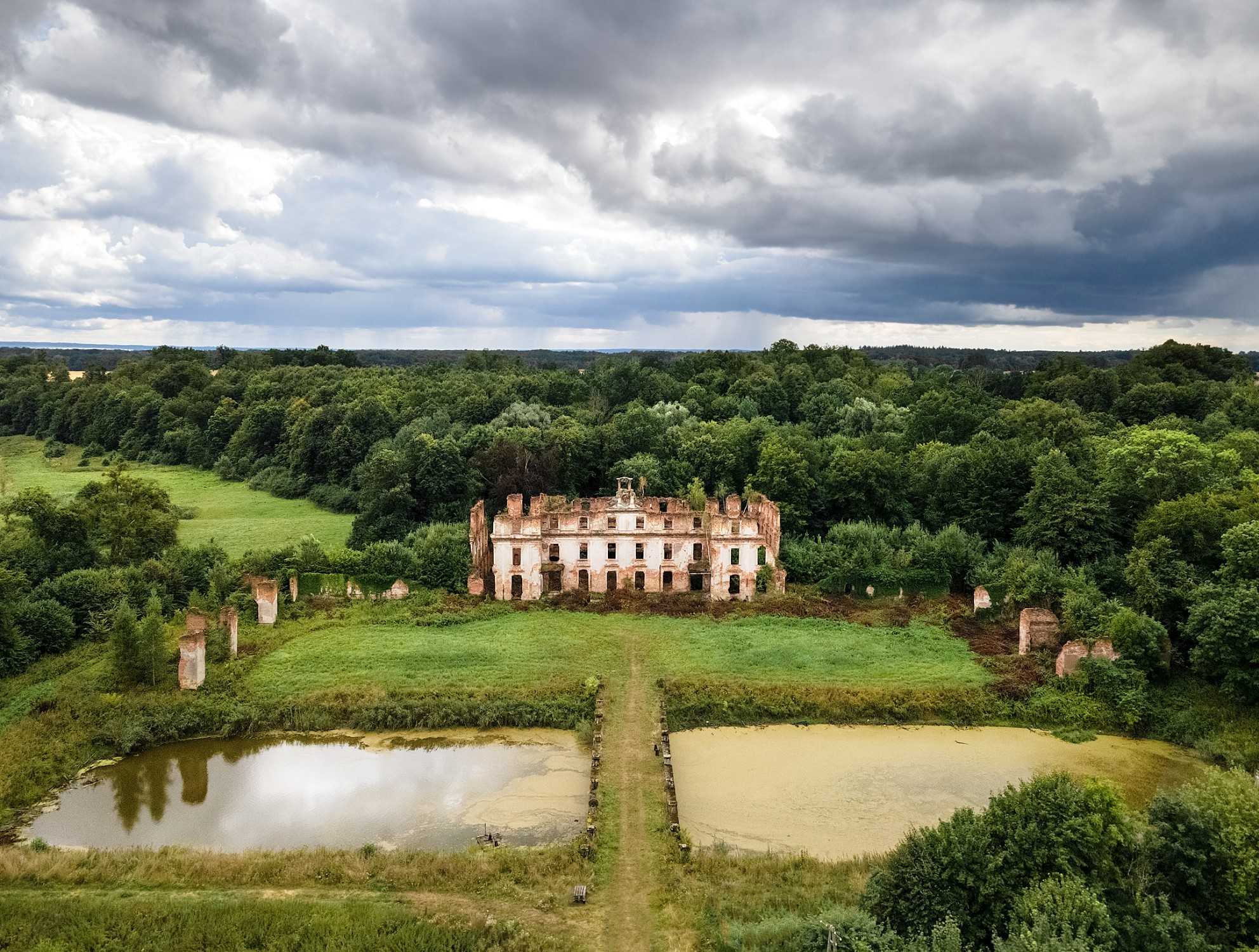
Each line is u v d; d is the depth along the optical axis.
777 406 148.38
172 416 170.50
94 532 92.69
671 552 85.31
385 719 59.12
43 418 186.75
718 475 111.12
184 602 80.81
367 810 49.38
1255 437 93.00
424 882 40.91
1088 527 79.81
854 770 54.00
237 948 36.12
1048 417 111.75
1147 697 60.69
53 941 36.25
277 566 84.38
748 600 81.25
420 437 111.69
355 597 82.31
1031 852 35.41
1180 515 68.75
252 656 67.25
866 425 134.50
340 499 130.25
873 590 82.56
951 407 117.56
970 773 53.81
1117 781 52.72
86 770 54.09
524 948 36.06
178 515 113.62
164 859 42.47
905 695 61.94
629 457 121.12
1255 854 34.84
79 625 72.06
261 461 153.50
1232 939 34.28
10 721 57.09
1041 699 61.44
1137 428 98.94
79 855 43.00
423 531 100.00
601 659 67.94
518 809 49.22
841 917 34.53
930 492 98.38
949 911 34.28
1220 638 57.53
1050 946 29.45
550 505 89.50
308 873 41.41
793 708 60.94
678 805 49.72
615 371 161.62
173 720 57.94
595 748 53.97
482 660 67.00
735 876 41.75
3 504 90.50
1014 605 75.38
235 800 50.66
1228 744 55.22
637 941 36.75
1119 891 34.56
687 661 67.44
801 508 96.25
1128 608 64.56
